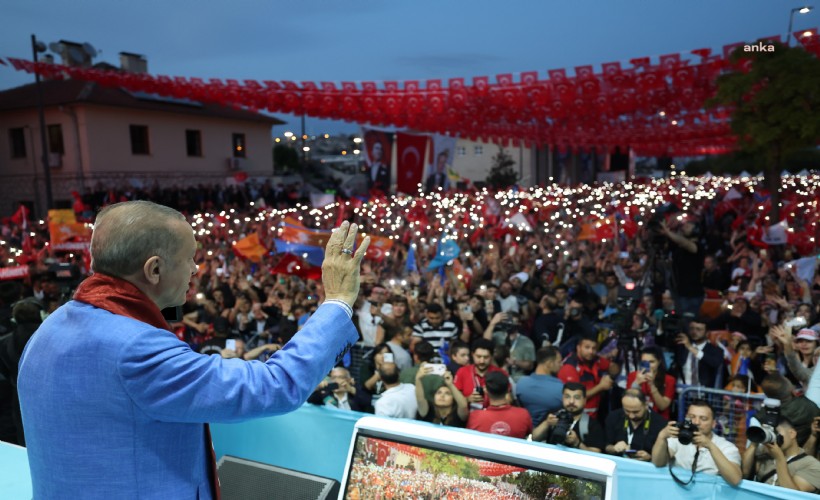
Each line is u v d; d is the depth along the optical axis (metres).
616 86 12.20
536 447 1.51
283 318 8.20
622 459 3.16
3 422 6.43
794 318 6.55
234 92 15.92
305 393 1.31
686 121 24.53
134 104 29.55
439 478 1.58
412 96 14.16
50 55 29.50
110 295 1.29
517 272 11.70
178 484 1.30
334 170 62.34
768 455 3.76
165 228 1.32
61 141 29.05
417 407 5.38
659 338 7.24
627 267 11.20
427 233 16.47
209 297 9.90
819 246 11.85
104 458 1.23
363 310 8.00
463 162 53.69
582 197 27.33
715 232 16.50
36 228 18.59
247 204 29.55
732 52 11.53
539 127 26.33
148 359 1.22
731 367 6.31
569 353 7.23
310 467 3.57
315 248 8.60
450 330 8.02
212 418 1.24
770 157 14.90
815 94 13.03
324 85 14.73
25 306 5.64
